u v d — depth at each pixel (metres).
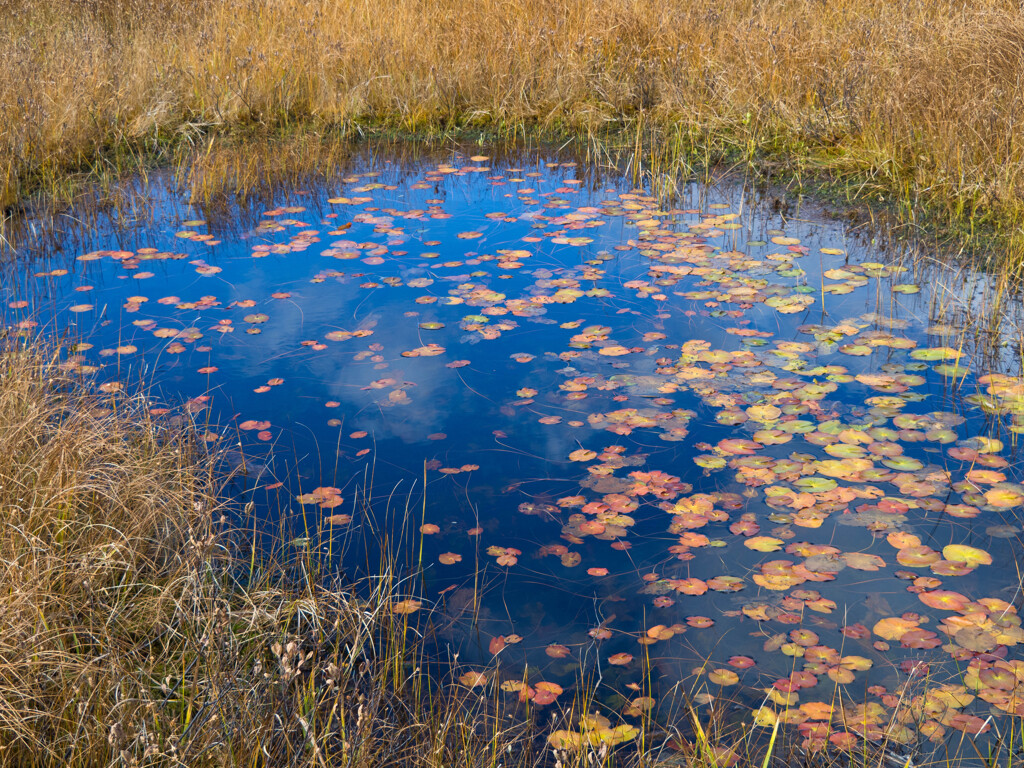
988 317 4.54
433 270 5.52
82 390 3.97
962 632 2.57
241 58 8.97
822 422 3.70
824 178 6.70
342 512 3.32
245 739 2.20
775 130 7.46
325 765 2.17
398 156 7.99
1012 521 3.05
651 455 3.56
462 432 3.80
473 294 5.11
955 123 6.11
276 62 8.95
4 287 5.39
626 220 6.26
